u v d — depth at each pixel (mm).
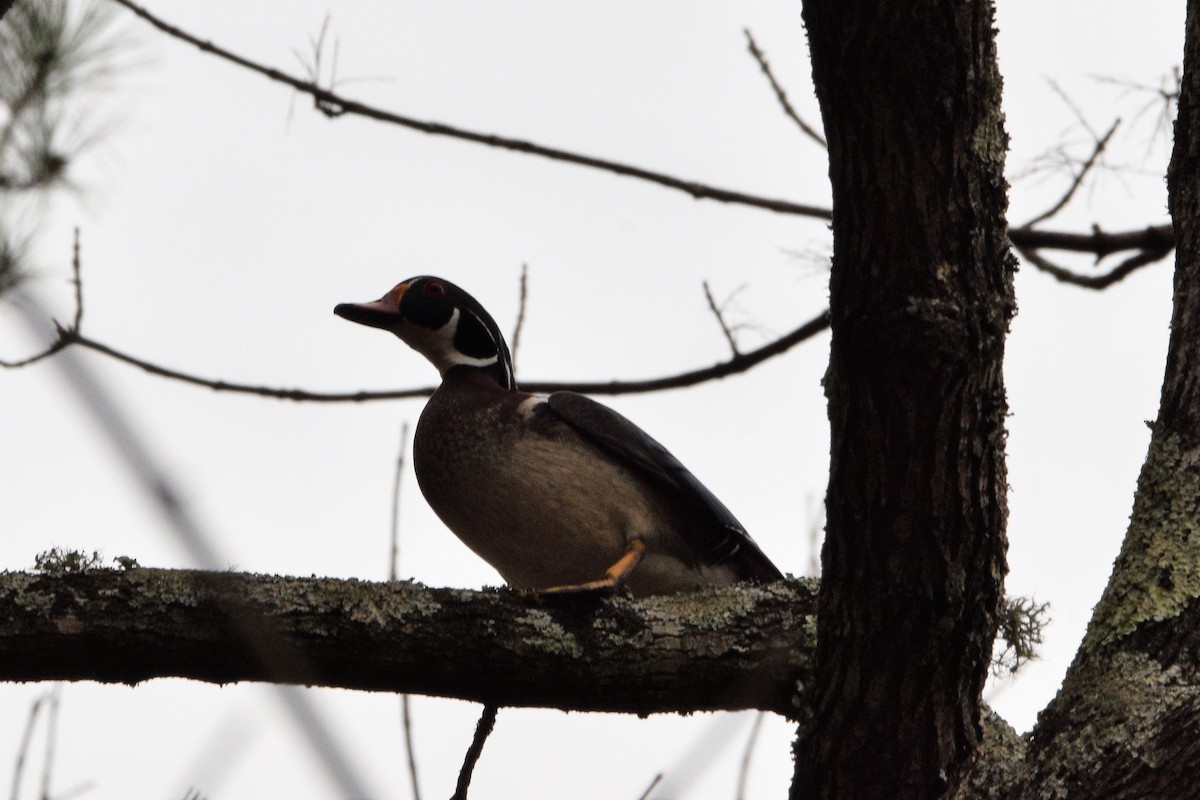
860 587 5949
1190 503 6348
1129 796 5629
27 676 6316
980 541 5848
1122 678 5961
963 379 5570
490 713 7074
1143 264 10375
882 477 5762
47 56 8727
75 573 6391
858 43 5207
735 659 7148
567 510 9172
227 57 10023
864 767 6148
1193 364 6652
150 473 2418
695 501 9273
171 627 6309
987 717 6613
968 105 5336
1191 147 7066
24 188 8406
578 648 6953
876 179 5371
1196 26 7238
